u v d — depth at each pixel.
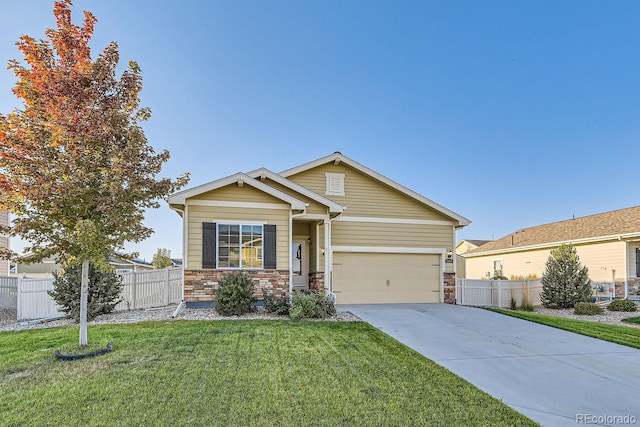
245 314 10.05
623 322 10.99
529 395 4.89
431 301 14.46
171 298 13.14
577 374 5.76
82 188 6.18
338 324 8.84
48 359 5.95
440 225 14.87
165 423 3.80
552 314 12.93
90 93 6.37
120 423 3.79
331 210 12.72
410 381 5.18
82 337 6.63
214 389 4.68
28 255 6.52
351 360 5.99
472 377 5.50
